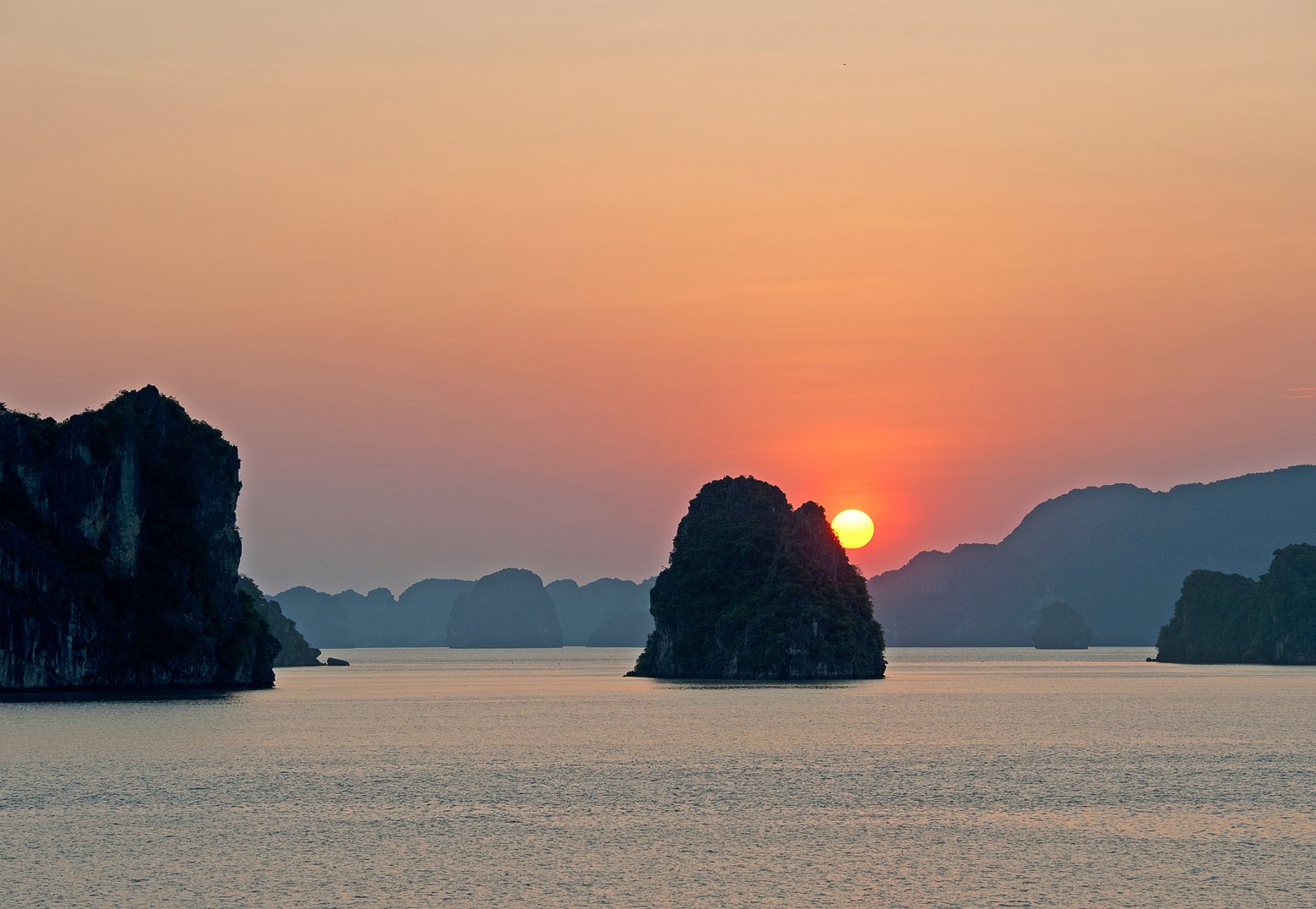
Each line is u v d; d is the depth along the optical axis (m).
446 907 61.34
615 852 72.50
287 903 61.94
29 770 103.31
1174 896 63.25
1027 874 67.69
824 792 93.38
